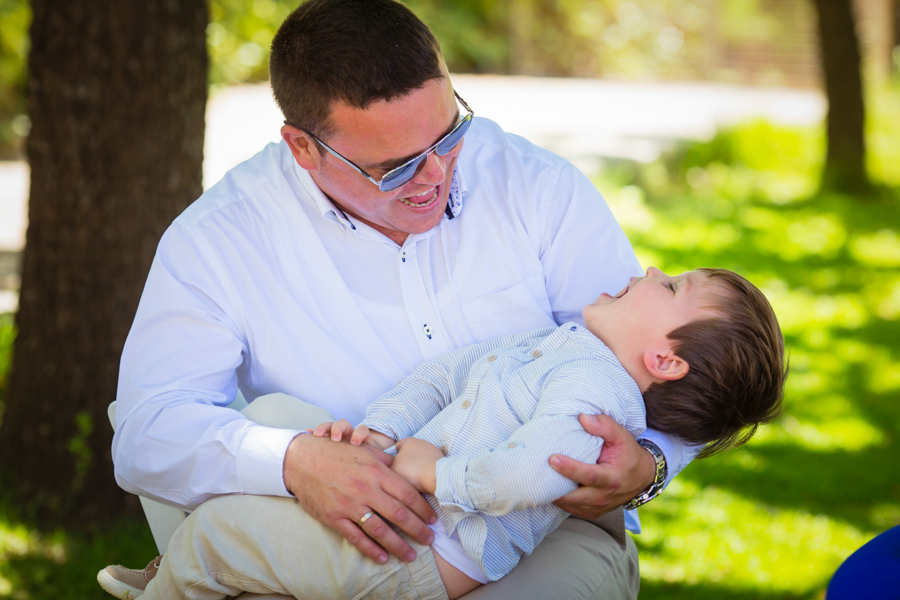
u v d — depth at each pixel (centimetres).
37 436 312
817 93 1452
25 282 313
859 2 1514
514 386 176
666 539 323
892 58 1520
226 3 1099
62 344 309
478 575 164
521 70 1549
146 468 176
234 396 197
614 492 162
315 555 160
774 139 986
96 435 310
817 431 414
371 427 177
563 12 1563
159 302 187
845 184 886
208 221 191
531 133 895
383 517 161
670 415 178
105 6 292
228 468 170
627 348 182
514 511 165
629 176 797
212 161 671
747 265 654
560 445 158
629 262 207
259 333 192
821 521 337
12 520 308
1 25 895
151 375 183
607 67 1588
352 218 193
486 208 200
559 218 202
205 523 166
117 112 297
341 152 176
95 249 304
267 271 191
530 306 199
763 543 321
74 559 292
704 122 1050
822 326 548
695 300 179
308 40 171
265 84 1145
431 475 164
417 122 170
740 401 179
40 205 306
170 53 302
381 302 196
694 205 801
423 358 196
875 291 615
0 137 850
